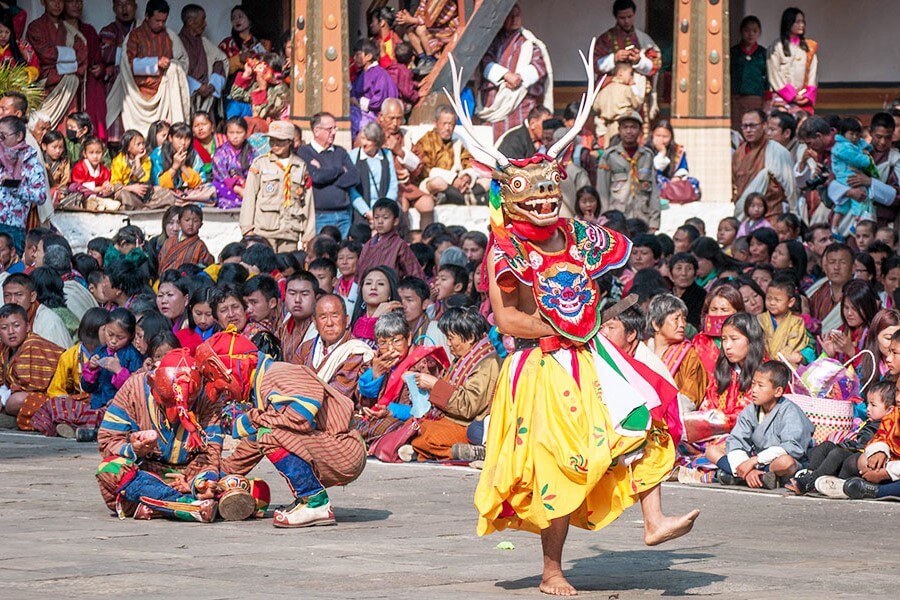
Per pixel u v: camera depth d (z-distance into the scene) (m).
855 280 23.38
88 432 24.58
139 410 16.78
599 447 12.06
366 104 39.41
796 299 24.27
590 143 42.84
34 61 38.25
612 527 16.53
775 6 50.44
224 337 16.55
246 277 28.06
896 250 35.66
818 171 35.94
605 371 12.45
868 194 34.81
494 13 40.91
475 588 12.48
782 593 12.38
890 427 18.94
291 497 18.61
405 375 22.62
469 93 41.31
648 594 12.35
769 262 30.06
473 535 15.60
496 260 12.51
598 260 12.68
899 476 18.67
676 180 41.78
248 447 17.14
